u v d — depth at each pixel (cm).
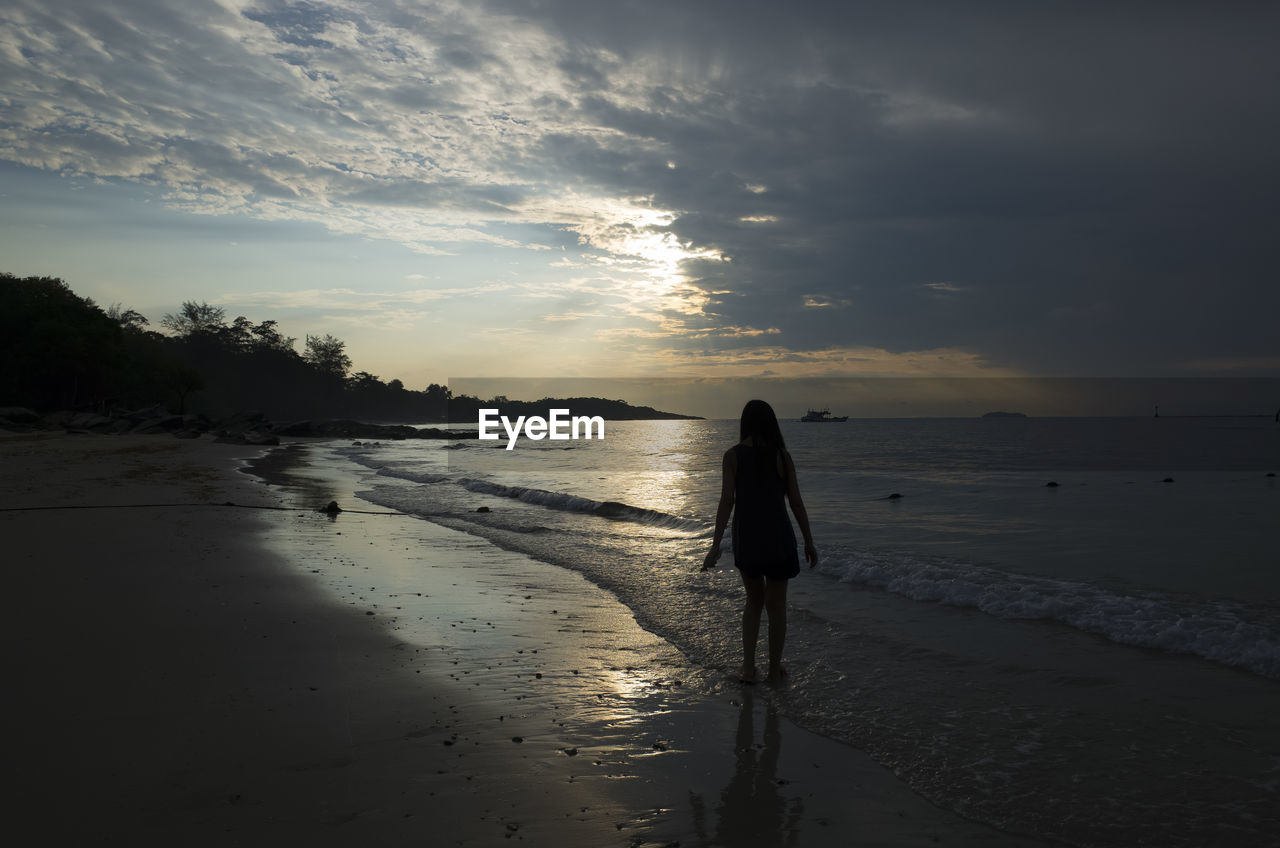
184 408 8238
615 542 1096
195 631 553
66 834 270
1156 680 473
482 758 357
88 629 545
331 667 487
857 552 952
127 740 358
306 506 1486
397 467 2903
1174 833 291
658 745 383
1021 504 1484
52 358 6156
